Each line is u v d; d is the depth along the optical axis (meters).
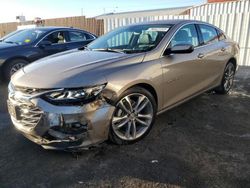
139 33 4.34
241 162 3.15
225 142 3.63
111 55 3.71
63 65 3.44
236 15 9.28
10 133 3.97
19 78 3.34
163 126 4.14
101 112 3.08
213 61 4.98
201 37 4.82
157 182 2.81
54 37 7.70
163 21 4.62
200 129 4.05
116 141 3.43
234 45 5.81
